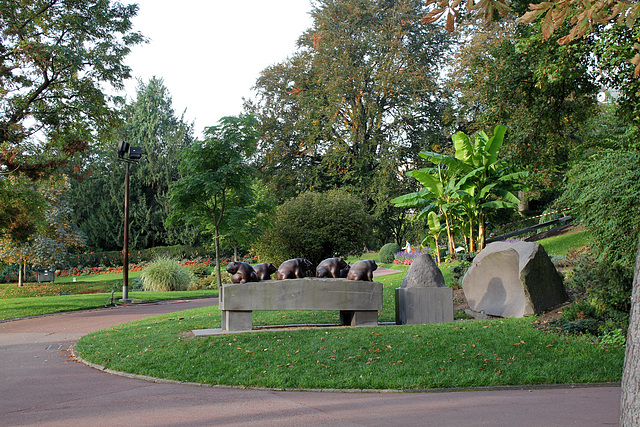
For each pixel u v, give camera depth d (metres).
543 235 27.56
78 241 34.62
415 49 43.31
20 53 17.62
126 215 22.39
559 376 7.05
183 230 47.50
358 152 45.22
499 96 15.32
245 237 20.14
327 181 45.56
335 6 42.62
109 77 19.75
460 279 15.27
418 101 42.16
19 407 6.12
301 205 27.39
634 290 3.26
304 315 12.65
